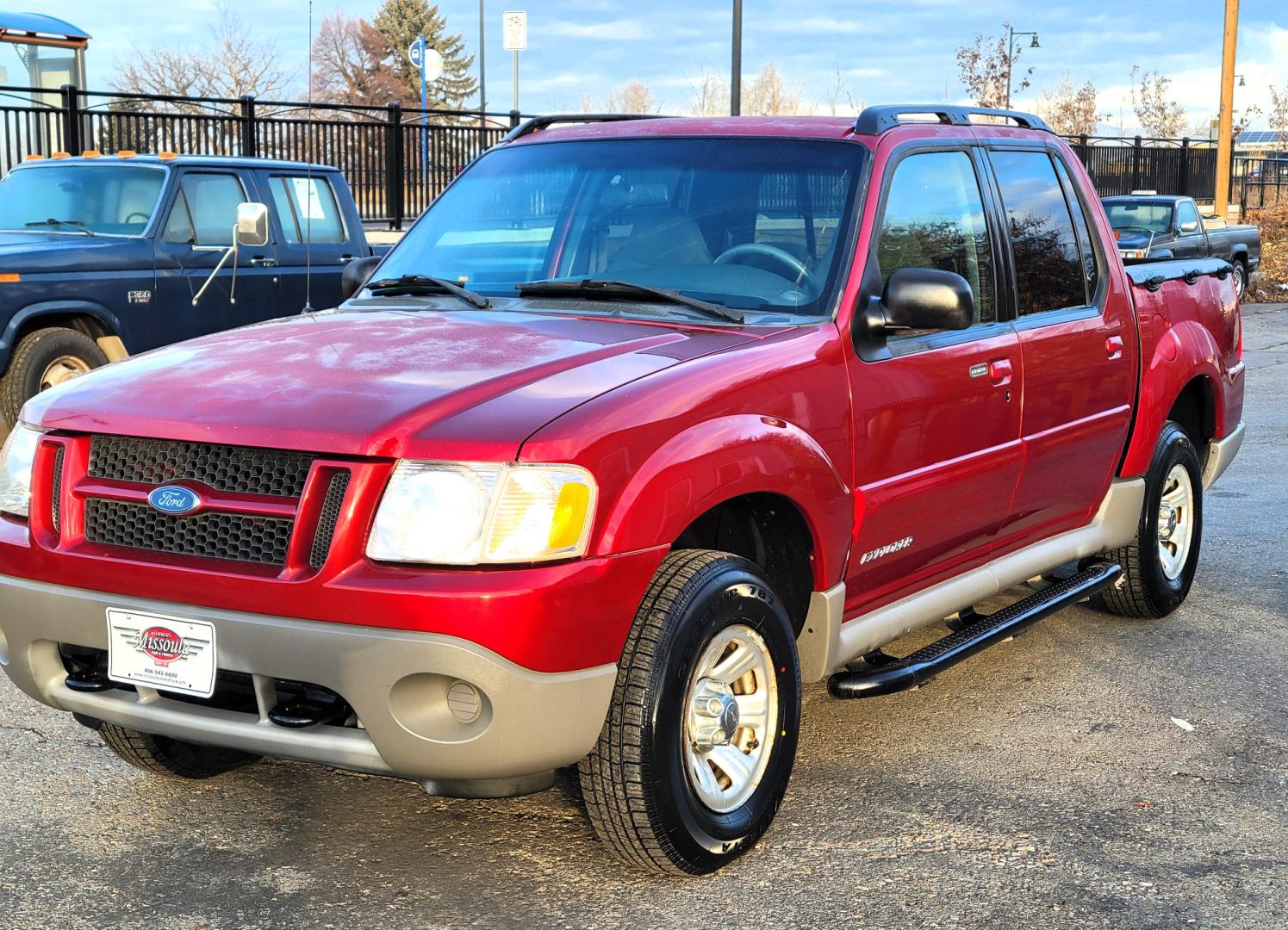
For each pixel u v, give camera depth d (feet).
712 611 10.95
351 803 13.09
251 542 10.37
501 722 9.95
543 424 10.21
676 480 10.66
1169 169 116.06
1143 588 18.70
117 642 10.76
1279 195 139.03
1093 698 16.28
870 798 13.25
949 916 10.90
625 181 14.69
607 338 12.12
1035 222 16.39
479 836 12.37
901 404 13.29
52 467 11.23
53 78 51.67
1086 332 16.55
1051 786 13.60
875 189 13.66
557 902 11.12
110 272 31.01
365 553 10.04
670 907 11.05
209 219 33.24
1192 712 15.80
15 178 34.22
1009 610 15.76
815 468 11.98
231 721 10.64
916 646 18.12
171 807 12.94
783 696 11.97
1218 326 20.44
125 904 11.00
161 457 10.76
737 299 13.37
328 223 36.24
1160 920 10.86
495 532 9.93
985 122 16.69
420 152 61.31
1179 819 12.83
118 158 33.24
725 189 14.16
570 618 10.05
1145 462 18.15
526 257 14.65
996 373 14.66
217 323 33.24
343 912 10.93
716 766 11.68
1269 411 39.45
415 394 10.61
